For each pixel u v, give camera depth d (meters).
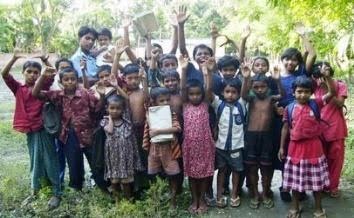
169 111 4.37
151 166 4.48
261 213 4.46
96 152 4.54
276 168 4.65
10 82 4.49
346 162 5.92
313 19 6.52
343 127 4.74
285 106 4.56
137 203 4.41
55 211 4.42
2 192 4.89
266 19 10.37
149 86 4.98
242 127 4.54
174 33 5.30
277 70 4.53
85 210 4.41
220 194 4.62
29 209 4.50
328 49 7.01
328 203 4.70
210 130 4.45
